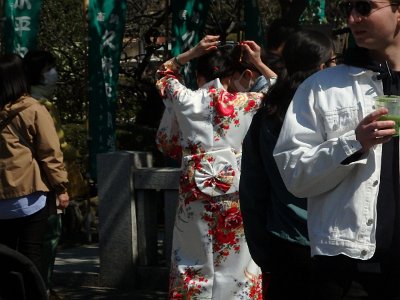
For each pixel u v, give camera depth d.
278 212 4.05
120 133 12.59
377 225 3.55
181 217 5.99
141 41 14.50
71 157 7.68
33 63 7.17
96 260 8.89
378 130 3.32
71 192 7.68
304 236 3.98
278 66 5.71
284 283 4.11
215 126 5.82
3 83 6.39
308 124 3.63
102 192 7.88
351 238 3.50
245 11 9.56
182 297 5.98
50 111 7.37
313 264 3.73
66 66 13.95
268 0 14.31
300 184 3.55
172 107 5.98
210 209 5.88
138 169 7.80
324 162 3.46
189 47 8.91
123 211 7.83
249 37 9.54
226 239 5.90
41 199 6.47
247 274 5.96
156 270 7.83
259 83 5.89
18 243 6.55
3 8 8.19
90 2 8.57
